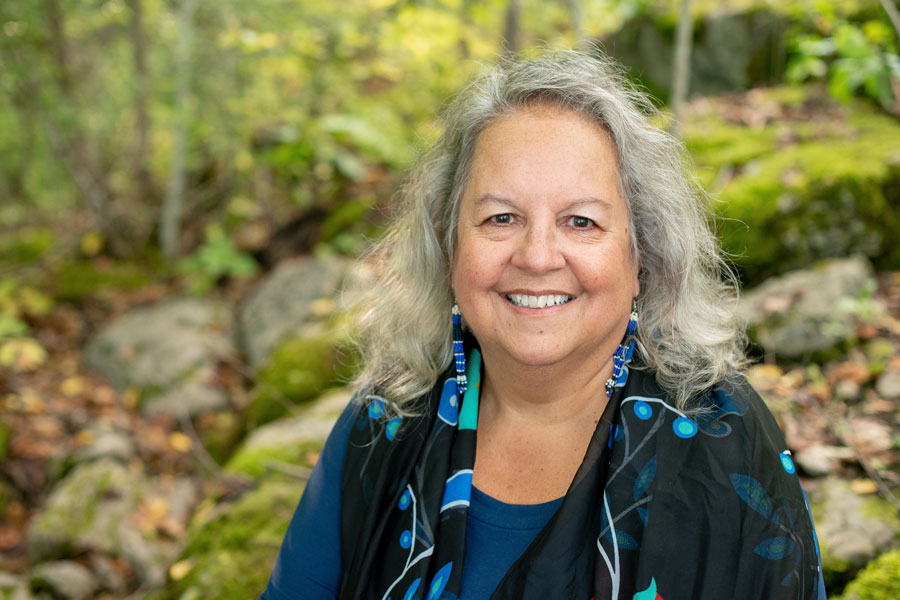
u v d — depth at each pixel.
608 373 1.31
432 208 1.39
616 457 1.19
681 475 1.17
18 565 3.01
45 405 3.82
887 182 3.10
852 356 2.66
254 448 2.83
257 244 4.84
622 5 3.79
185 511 3.14
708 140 3.71
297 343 3.59
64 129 5.03
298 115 4.80
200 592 2.10
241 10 4.39
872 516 1.97
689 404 1.23
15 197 6.24
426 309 1.43
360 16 4.58
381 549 1.34
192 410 3.66
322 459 1.47
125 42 5.17
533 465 1.30
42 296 4.72
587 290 1.18
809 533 1.15
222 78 4.88
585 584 1.17
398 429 1.38
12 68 4.67
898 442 2.23
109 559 2.87
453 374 1.39
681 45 2.98
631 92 1.33
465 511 1.26
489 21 4.28
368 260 1.67
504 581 1.19
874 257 3.08
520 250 1.17
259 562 2.16
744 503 1.14
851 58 2.99
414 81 4.97
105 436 3.53
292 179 4.96
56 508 3.06
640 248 1.30
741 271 3.06
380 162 4.99
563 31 5.02
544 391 1.28
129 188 5.43
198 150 5.41
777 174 3.21
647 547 1.14
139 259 5.10
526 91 1.22
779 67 4.21
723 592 1.12
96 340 4.25
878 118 3.62
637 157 1.25
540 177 1.17
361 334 1.60
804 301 2.80
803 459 2.20
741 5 4.35
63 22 4.88
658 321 1.33
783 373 2.66
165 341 4.07
